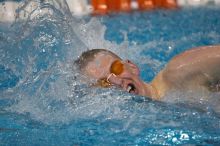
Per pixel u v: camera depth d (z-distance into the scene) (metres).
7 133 6.18
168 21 11.54
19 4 10.61
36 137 6.05
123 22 11.59
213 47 6.75
